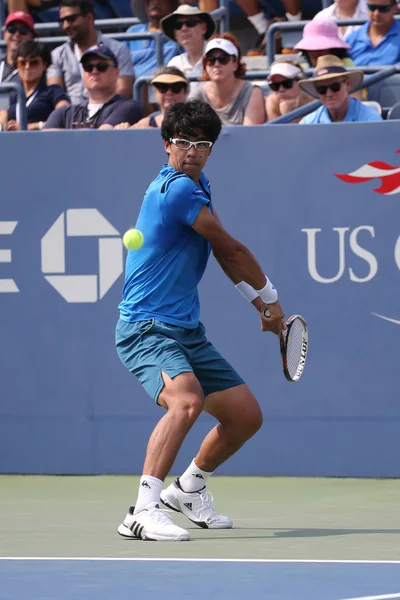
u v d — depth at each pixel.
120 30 37.09
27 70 29.22
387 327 20.86
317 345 21.08
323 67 24.55
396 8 28.86
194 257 15.02
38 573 11.52
